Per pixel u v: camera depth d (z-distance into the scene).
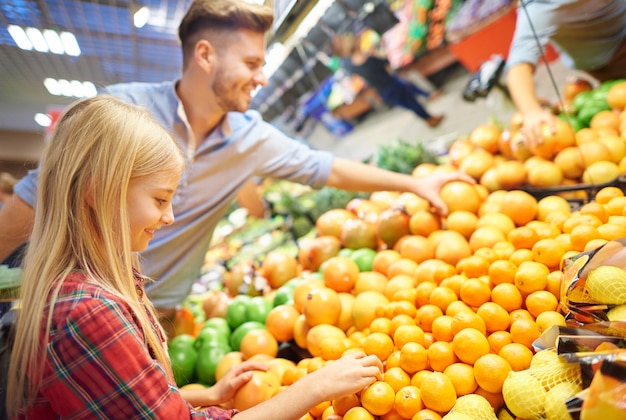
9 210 1.59
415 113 3.42
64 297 0.84
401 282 1.54
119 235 0.90
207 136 1.84
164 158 0.95
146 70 3.87
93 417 0.81
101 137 0.90
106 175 0.89
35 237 0.92
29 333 0.83
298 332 1.61
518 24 1.95
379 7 2.83
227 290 2.40
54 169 0.92
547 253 1.25
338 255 2.05
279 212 3.31
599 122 1.71
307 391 0.99
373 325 1.33
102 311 0.83
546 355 0.99
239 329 1.77
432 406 1.04
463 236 1.69
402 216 1.88
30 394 0.84
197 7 1.64
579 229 1.22
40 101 5.03
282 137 2.03
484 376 1.04
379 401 1.06
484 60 2.73
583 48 1.74
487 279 1.29
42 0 2.59
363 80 3.34
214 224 2.03
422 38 2.84
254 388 1.33
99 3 2.62
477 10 2.49
